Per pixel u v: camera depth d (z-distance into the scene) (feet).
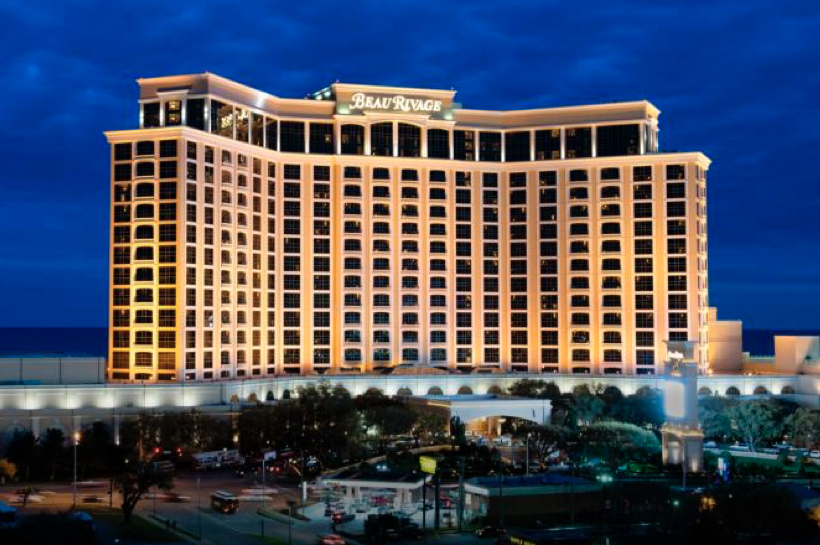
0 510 359.66
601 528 386.93
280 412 562.25
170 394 638.12
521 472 510.17
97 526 392.88
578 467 516.32
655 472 517.55
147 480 411.95
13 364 610.24
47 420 593.83
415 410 634.84
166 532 390.83
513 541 367.86
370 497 459.73
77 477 528.22
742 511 374.43
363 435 584.81
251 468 555.28
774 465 537.65
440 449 573.74
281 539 386.73
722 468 503.20
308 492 483.92
